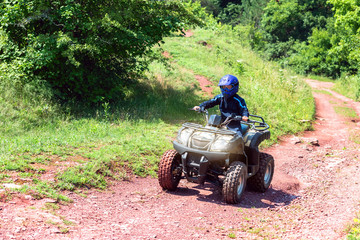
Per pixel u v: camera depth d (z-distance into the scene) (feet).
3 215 14.34
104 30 40.81
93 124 33.96
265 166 23.38
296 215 20.01
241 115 21.85
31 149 23.95
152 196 20.79
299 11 223.51
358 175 29.45
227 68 75.05
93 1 41.50
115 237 14.32
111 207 18.29
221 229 16.78
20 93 36.37
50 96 37.52
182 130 21.75
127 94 50.06
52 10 40.06
